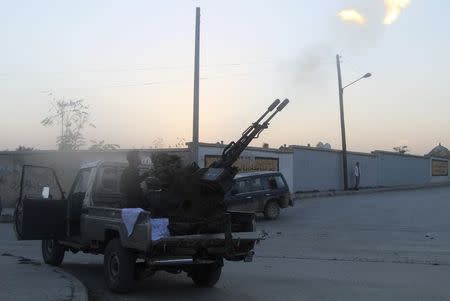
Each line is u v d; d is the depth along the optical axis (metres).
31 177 30.72
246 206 22.16
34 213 10.37
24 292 8.07
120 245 9.03
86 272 11.06
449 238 17.08
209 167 9.48
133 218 8.62
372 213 25.05
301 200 33.09
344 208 27.55
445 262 12.68
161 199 9.04
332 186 42.69
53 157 30.58
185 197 9.16
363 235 17.95
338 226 20.53
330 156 42.59
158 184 9.05
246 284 10.00
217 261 9.31
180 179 9.12
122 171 10.52
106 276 9.28
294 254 13.98
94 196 10.40
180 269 9.62
